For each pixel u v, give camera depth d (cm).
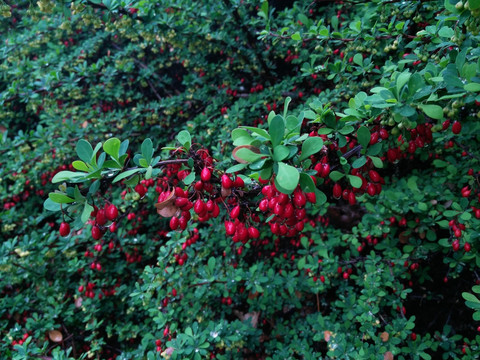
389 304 293
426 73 153
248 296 358
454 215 265
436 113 143
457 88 137
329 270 317
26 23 466
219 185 167
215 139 376
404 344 295
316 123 188
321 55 332
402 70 217
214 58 513
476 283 296
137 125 438
